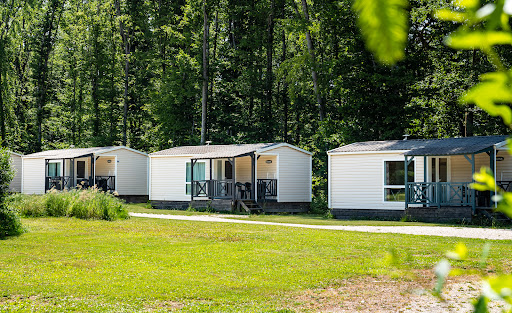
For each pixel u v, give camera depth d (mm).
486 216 20328
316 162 37531
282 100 44250
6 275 9805
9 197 16125
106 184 37125
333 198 25641
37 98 52312
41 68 52281
